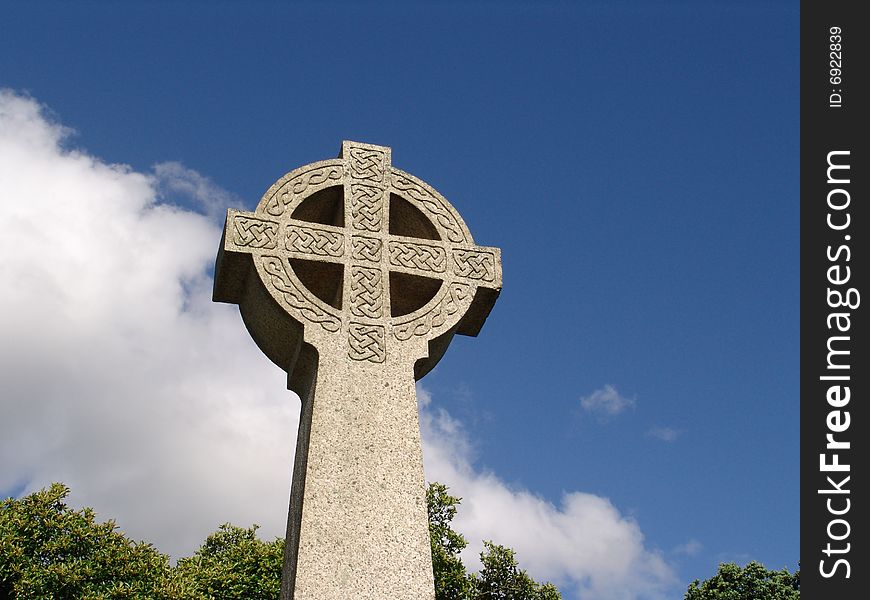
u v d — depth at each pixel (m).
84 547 13.62
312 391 5.88
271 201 6.34
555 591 17.64
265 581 15.62
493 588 17.56
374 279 6.26
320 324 5.98
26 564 13.02
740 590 23.08
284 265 6.13
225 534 17.17
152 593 13.57
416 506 5.52
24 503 13.74
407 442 5.72
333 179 6.57
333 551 5.26
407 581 5.26
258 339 6.40
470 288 6.43
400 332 6.10
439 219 6.64
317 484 5.45
